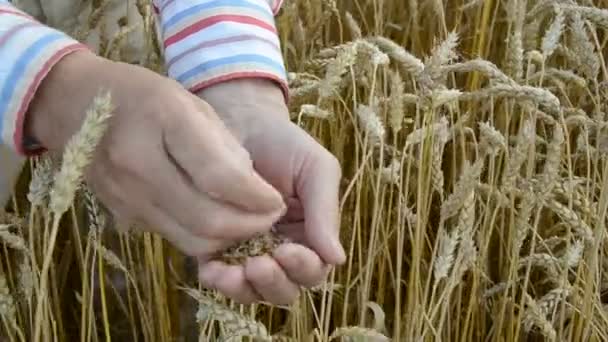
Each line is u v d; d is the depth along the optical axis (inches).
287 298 31.1
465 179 38.7
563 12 47.2
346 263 48.6
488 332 49.7
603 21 46.1
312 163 32.0
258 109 33.4
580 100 55.9
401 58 41.8
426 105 40.8
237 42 34.4
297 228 33.3
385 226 50.4
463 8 59.3
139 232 43.9
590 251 43.7
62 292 47.6
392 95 40.7
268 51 34.8
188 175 29.1
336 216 31.6
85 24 43.8
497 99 54.7
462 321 48.4
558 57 63.8
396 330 41.4
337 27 63.2
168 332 43.8
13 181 41.5
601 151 45.9
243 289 30.3
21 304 43.1
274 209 29.5
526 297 44.7
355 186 48.5
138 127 29.0
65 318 49.7
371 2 63.4
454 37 40.0
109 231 47.4
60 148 30.6
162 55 43.2
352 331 37.4
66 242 46.7
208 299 34.8
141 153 29.0
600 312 43.1
